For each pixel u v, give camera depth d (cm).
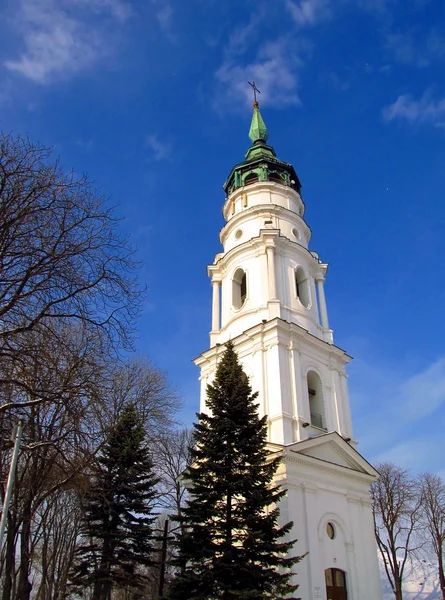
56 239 1403
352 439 3069
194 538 1925
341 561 2514
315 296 3519
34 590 4128
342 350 3291
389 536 4400
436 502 4675
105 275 1492
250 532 1859
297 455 2547
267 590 1798
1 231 1319
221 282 3675
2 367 1352
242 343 3122
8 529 1952
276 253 3419
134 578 2447
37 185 1383
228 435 2094
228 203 3981
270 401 2822
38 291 1385
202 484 2020
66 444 1533
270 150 4278
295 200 3912
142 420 2950
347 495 2744
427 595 4962
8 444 1434
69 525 3409
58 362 1453
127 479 2559
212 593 1755
